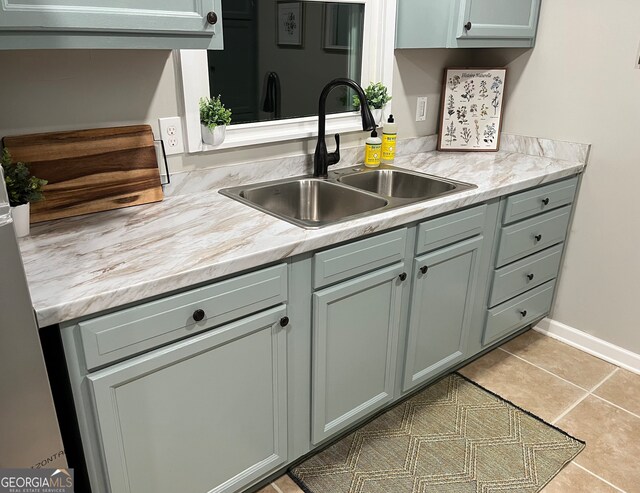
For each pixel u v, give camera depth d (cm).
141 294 120
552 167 234
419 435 205
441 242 192
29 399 96
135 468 135
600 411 220
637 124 224
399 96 245
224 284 135
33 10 113
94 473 129
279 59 205
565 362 254
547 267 255
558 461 193
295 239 147
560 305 272
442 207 184
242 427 157
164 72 173
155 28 129
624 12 217
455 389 233
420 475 186
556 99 246
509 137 268
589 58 231
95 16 120
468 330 228
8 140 148
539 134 257
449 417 215
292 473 186
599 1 223
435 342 213
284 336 156
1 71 144
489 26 222
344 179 216
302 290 156
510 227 220
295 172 216
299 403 172
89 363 118
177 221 160
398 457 194
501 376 243
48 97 153
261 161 205
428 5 217
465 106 262
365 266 169
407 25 227
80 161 160
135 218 162
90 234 148
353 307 173
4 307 88
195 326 133
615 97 227
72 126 159
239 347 146
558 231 250
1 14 109
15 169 141
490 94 260
